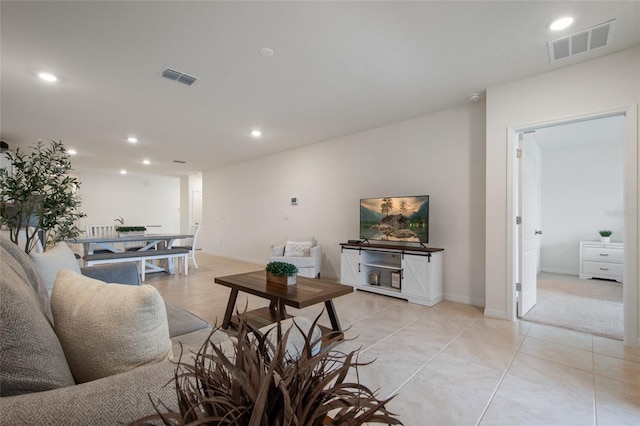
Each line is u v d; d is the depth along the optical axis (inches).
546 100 116.0
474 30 90.9
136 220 401.4
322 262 217.6
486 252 130.0
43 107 149.5
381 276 181.3
